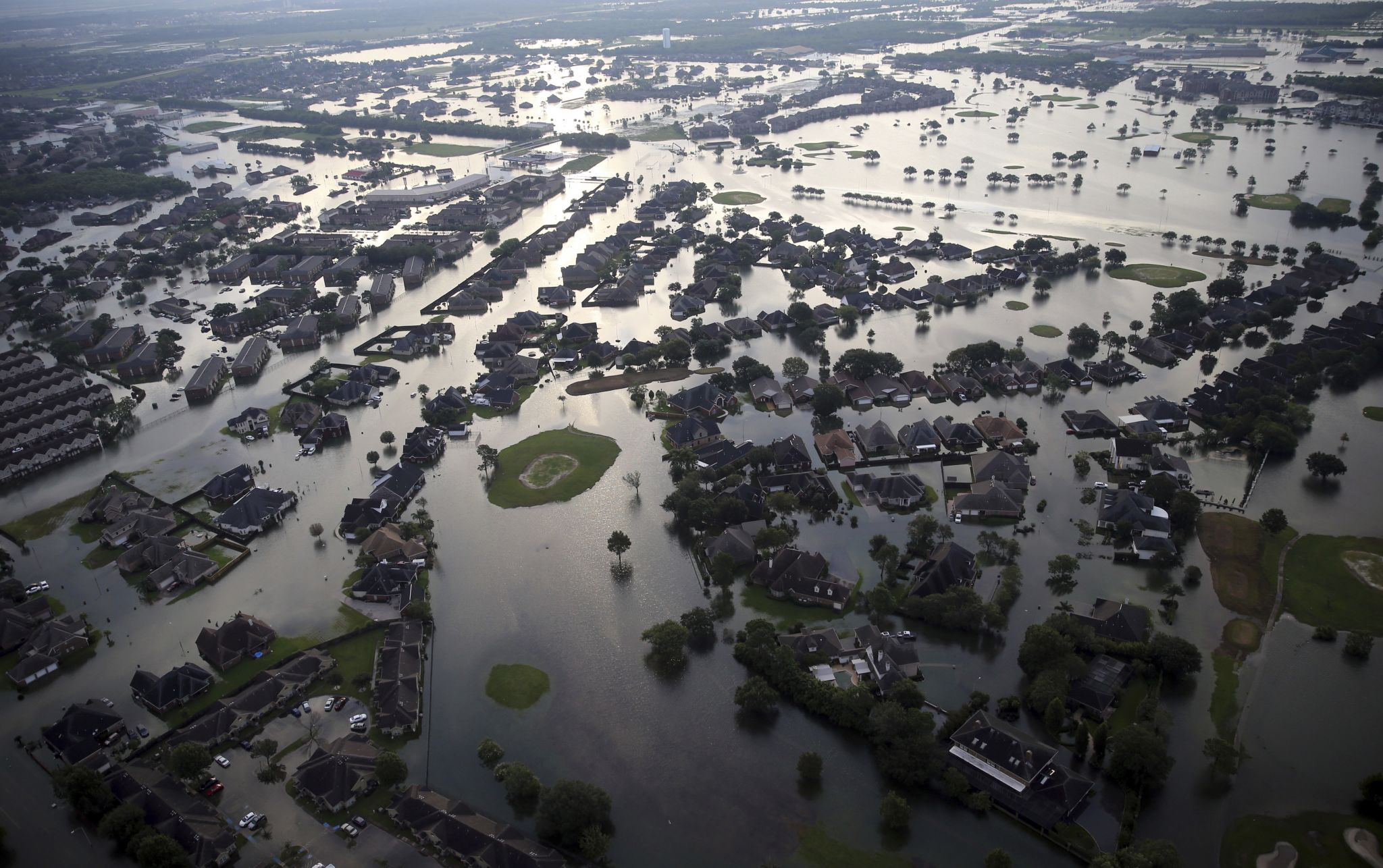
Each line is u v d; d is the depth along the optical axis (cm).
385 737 16550
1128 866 12988
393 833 14600
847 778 15475
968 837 14312
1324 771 15288
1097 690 16488
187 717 17112
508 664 18300
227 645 18525
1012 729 15688
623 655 18450
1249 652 17938
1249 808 14625
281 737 16612
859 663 17688
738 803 15038
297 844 14412
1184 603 19388
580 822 14212
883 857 14025
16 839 14788
